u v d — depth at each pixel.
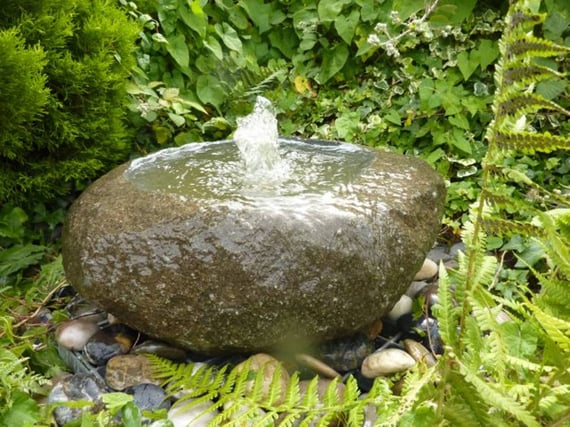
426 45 2.20
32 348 1.45
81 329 1.47
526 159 1.93
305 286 1.23
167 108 2.04
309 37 2.31
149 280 1.25
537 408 0.87
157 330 1.29
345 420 1.21
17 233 1.77
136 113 2.04
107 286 1.28
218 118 2.16
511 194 1.88
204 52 2.27
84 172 1.82
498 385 0.82
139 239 1.26
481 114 2.09
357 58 2.30
